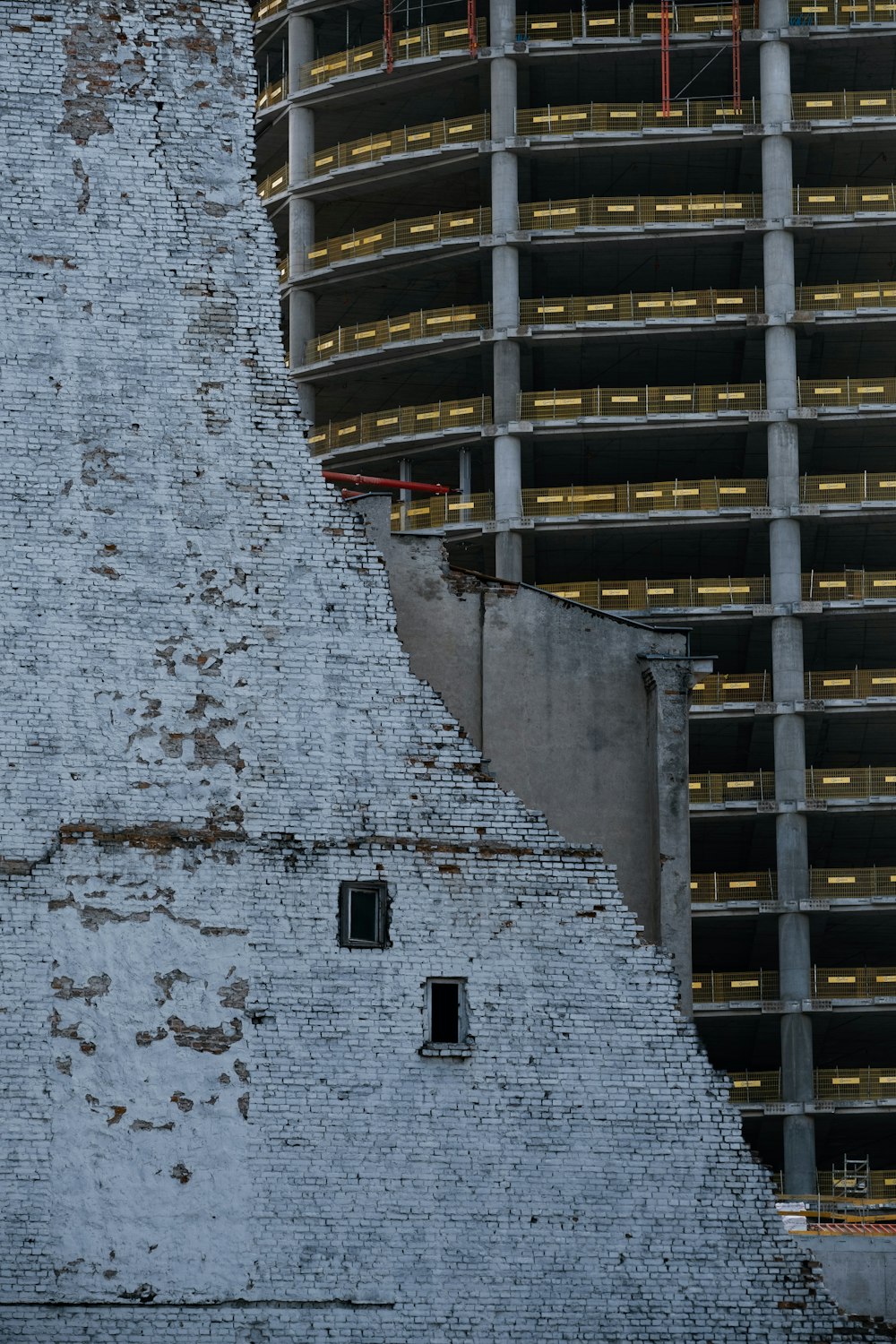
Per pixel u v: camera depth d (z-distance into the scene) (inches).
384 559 4328.3
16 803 3956.7
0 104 4274.1
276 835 4037.9
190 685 4074.8
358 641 4160.9
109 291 4222.4
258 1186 3878.0
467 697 4603.8
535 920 4104.3
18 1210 3796.8
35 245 4220.0
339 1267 3870.6
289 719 4099.4
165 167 4308.6
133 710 4040.4
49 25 4330.7
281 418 4232.3
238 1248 3846.0
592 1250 3961.6
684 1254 3991.1
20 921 3909.9
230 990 3951.8
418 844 4092.0
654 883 4517.7
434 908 4069.9
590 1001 4084.6
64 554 4084.6
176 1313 3801.7
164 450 4170.8
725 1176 4037.9
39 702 4008.4
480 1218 3937.0
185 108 4347.9
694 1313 3964.1
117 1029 3897.6
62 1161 3826.3
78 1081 3863.2
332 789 4082.2
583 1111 4028.1
